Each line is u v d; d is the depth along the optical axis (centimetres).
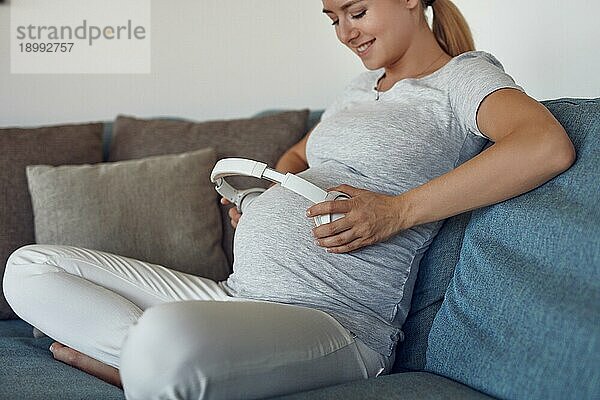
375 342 152
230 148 238
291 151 229
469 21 235
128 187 223
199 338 119
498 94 153
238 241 168
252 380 125
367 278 158
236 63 273
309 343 135
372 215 151
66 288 160
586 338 117
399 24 178
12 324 214
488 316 136
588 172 136
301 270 155
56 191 221
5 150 235
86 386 146
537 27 213
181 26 274
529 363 123
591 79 198
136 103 275
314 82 270
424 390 128
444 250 164
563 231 131
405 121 167
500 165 142
